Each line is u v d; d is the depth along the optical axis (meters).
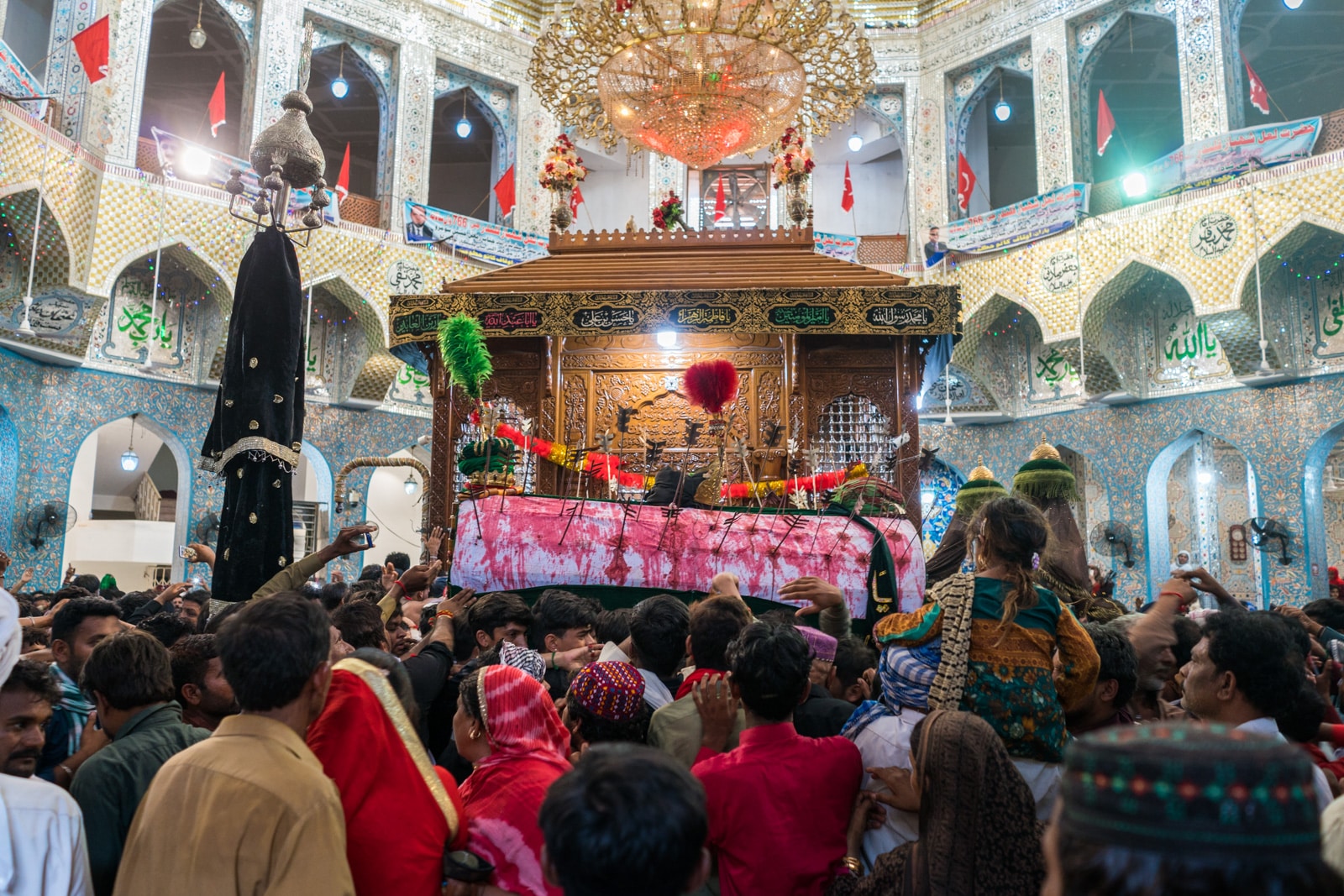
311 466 18.31
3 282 13.81
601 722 2.55
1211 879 0.80
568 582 4.98
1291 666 2.45
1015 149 23.52
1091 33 17.47
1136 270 16.41
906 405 7.27
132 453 16.33
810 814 2.24
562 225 7.95
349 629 3.38
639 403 7.60
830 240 18.88
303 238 16.41
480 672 2.38
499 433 6.37
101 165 14.51
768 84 7.98
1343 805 1.69
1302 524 15.25
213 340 16.58
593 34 8.10
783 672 2.31
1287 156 14.66
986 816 1.85
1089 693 2.68
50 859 1.75
